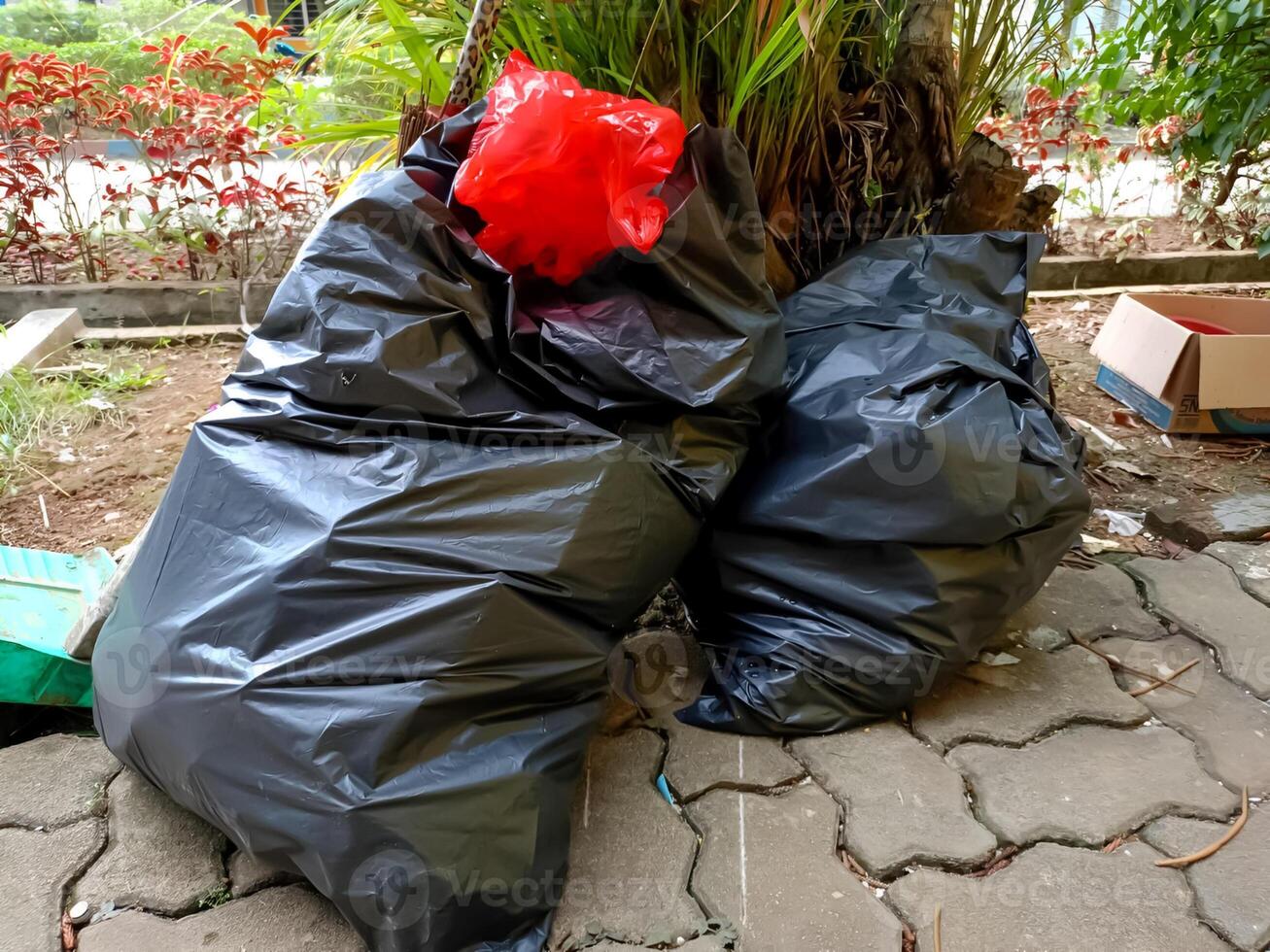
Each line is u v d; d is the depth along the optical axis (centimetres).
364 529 106
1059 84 267
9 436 218
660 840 120
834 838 121
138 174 406
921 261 165
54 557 166
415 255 115
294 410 115
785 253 191
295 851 99
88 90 309
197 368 273
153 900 111
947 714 143
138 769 119
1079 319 317
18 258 340
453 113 148
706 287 124
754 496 139
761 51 152
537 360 120
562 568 110
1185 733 139
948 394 132
